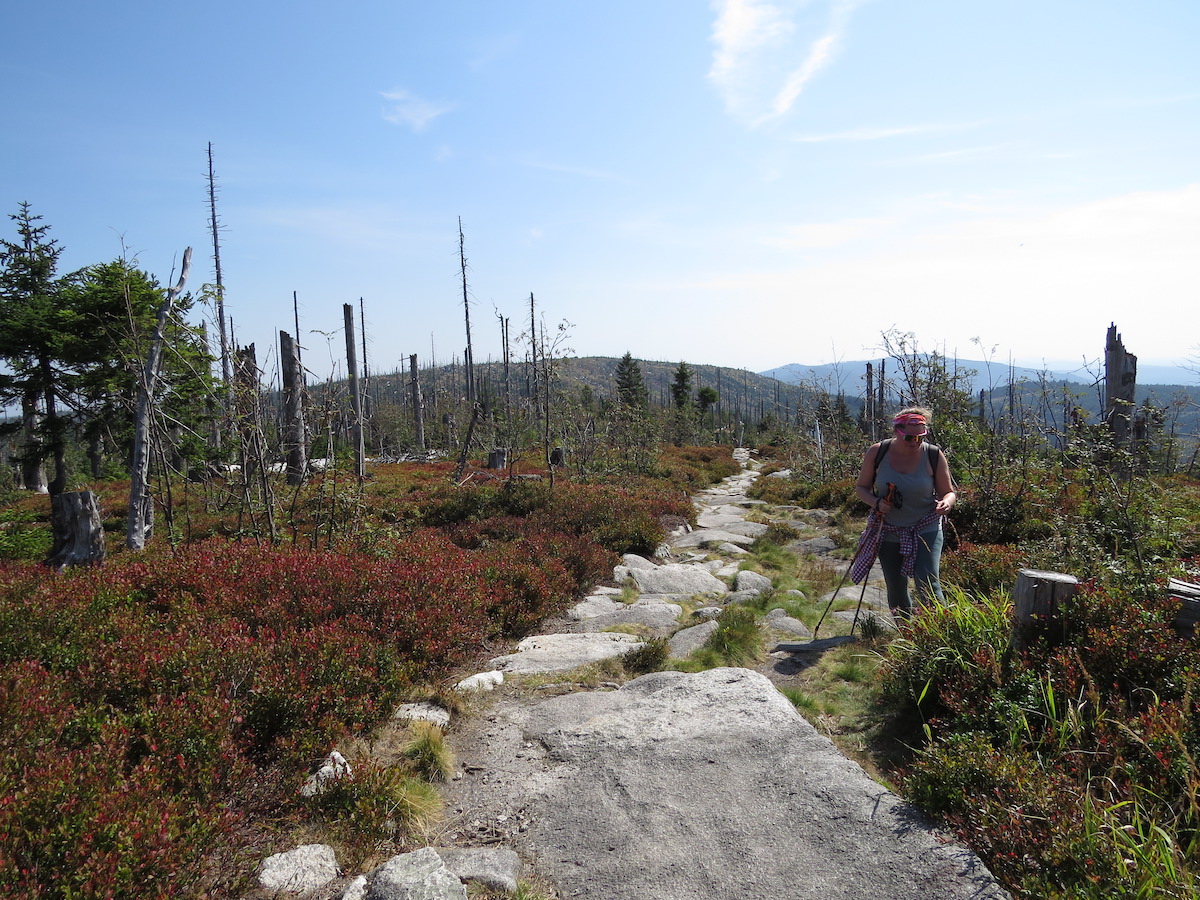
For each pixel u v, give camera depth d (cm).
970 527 823
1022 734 312
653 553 956
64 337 1670
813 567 860
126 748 288
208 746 297
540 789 321
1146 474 658
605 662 498
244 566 570
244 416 773
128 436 1786
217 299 873
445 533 968
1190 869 220
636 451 2050
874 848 253
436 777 335
